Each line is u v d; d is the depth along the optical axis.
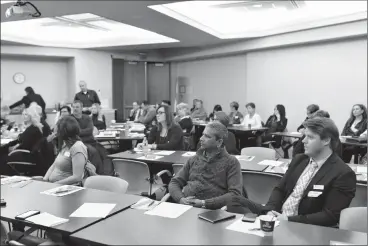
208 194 2.77
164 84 12.88
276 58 9.20
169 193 2.92
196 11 7.51
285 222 2.01
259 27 8.70
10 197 2.52
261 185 3.25
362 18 6.68
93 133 5.66
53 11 6.09
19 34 9.92
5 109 8.73
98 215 2.12
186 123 6.62
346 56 7.65
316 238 1.77
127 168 3.80
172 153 4.44
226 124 4.50
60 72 11.79
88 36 11.05
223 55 11.06
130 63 12.53
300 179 2.44
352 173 2.26
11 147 6.09
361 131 5.66
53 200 2.44
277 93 9.25
